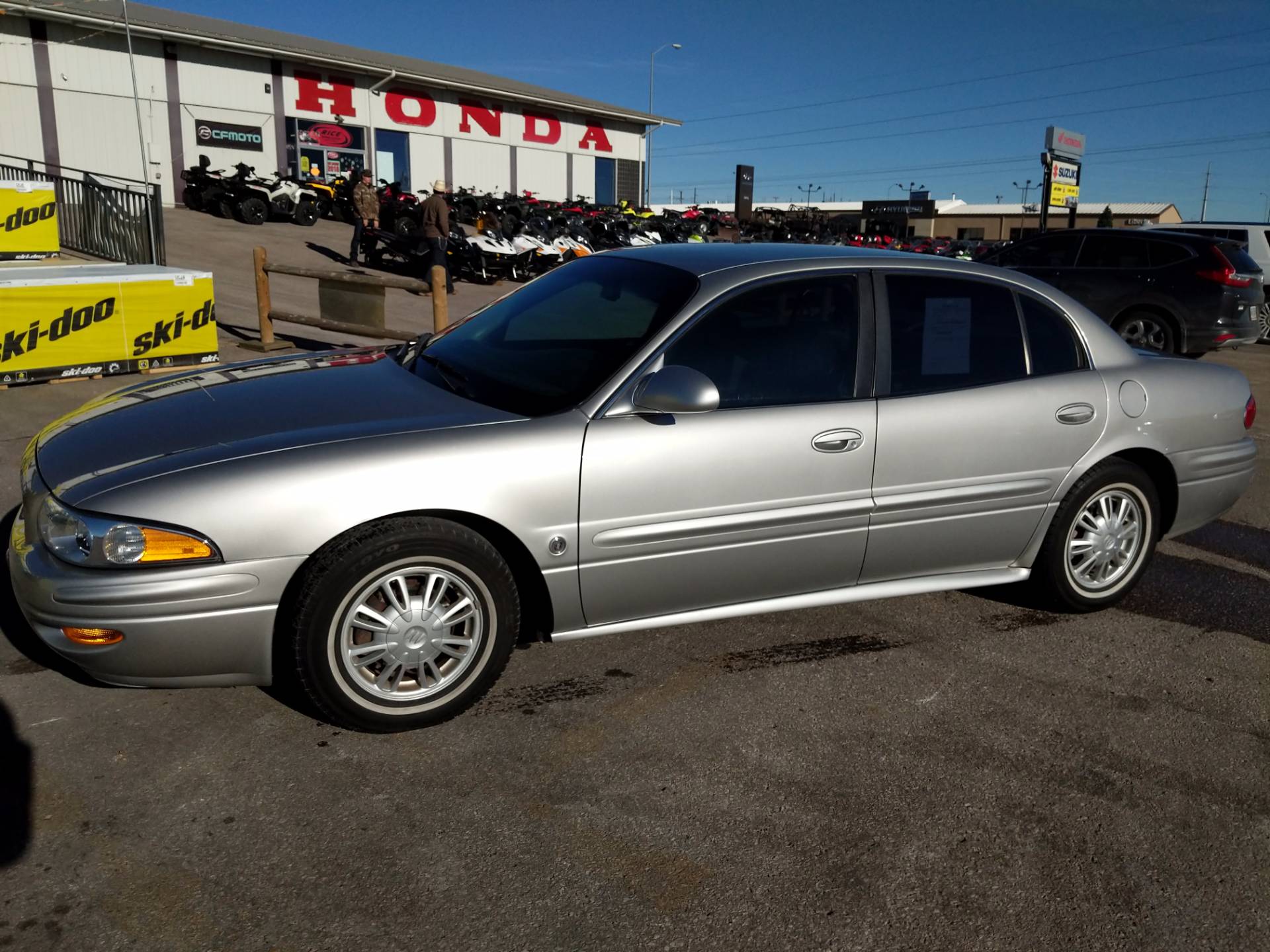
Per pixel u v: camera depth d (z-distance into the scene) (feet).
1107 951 7.23
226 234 63.87
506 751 9.40
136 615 8.46
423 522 9.19
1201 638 12.83
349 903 7.28
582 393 10.02
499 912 7.27
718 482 10.30
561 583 9.93
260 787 8.62
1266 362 41.16
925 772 9.39
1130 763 9.71
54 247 42.45
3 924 6.87
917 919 7.45
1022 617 13.23
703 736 9.85
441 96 95.30
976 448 11.66
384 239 55.21
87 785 8.51
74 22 69.51
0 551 13.23
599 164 113.70
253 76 80.94
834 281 11.32
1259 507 19.34
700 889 7.64
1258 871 8.18
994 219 259.60
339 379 11.22
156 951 6.72
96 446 9.64
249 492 8.64
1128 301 36.81
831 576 11.47
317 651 8.97
